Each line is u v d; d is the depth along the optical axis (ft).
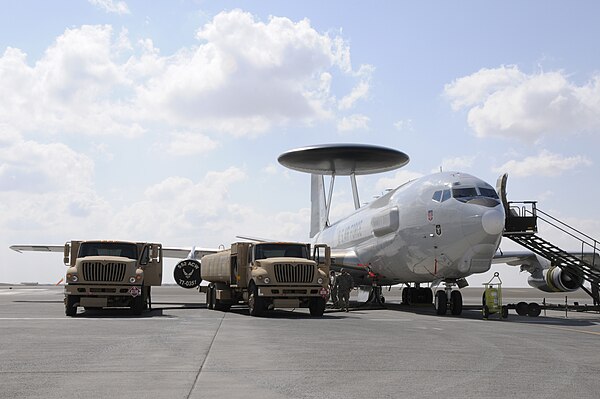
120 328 47.98
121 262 64.39
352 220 108.68
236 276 70.03
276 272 65.16
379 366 28.30
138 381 24.06
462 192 70.54
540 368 28.14
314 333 44.83
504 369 27.71
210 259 81.97
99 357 30.81
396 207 81.05
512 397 21.30
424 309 88.53
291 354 32.37
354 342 38.70
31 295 137.80
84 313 69.72
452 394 21.76
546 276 86.99
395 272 86.89
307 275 65.87
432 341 40.04
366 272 97.66
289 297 65.77
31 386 22.97
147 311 75.36
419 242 74.79
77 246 69.26
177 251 118.73
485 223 66.44
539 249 80.79
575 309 73.00
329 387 22.98
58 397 20.97
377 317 66.80
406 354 32.83
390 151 134.62
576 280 81.71
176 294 183.62
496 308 67.00
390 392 22.06
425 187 75.82
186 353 32.50
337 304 84.33
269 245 69.67
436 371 26.91
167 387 22.81
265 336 42.16
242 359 30.32
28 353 32.30
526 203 80.43
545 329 52.70
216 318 61.72
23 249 118.21
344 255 100.68
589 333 49.08
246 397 21.07
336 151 134.10
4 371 26.37
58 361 29.37
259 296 65.05
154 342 37.78
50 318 59.52
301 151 136.15
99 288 63.31
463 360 30.63
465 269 69.82
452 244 69.31
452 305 72.64
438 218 71.00
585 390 22.67
